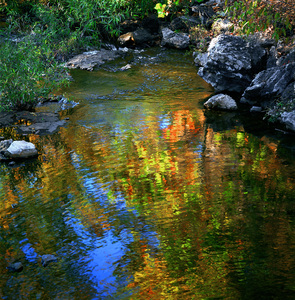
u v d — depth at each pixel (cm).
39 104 843
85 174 526
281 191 448
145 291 307
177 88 894
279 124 677
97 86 928
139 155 570
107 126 698
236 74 828
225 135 633
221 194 449
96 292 311
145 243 370
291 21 804
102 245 374
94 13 1207
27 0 1269
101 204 448
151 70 1026
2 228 418
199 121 700
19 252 375
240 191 453
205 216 407
